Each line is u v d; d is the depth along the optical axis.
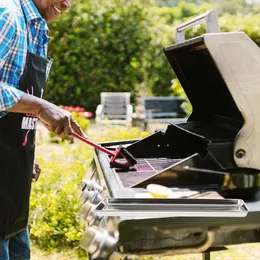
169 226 1.40
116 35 11.04
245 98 1.60
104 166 1.87
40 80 1.93
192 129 2.04
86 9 10.95
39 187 3.95
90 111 11.16
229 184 1.62
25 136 1.95
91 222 1.60
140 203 1.38
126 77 11.08
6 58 1.72
